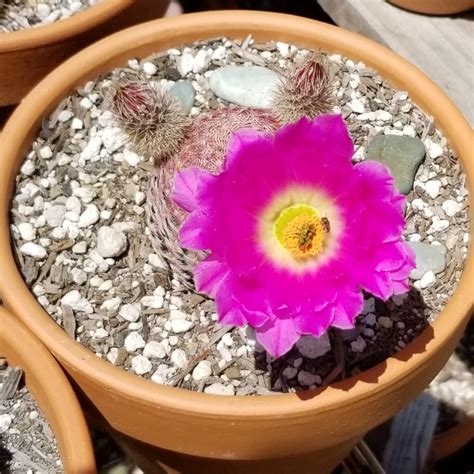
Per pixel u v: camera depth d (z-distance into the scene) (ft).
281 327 1.01
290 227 1.01
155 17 1.62
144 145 1.24
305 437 1.15
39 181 1.38
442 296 1.28
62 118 1.42
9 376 1.22
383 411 1.18
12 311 1.21
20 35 1.44
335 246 1.02
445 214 1.36
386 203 0.99
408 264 1.01
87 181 1.39
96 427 1.50
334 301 1.00
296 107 1.23
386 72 1.44
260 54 1.48
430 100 1.40
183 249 1.24
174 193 1.12
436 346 1.16
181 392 1.12
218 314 1.01
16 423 1.23
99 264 1.31
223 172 1.01
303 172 1.02
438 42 1.62
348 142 1.01
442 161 1.39
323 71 1.23
